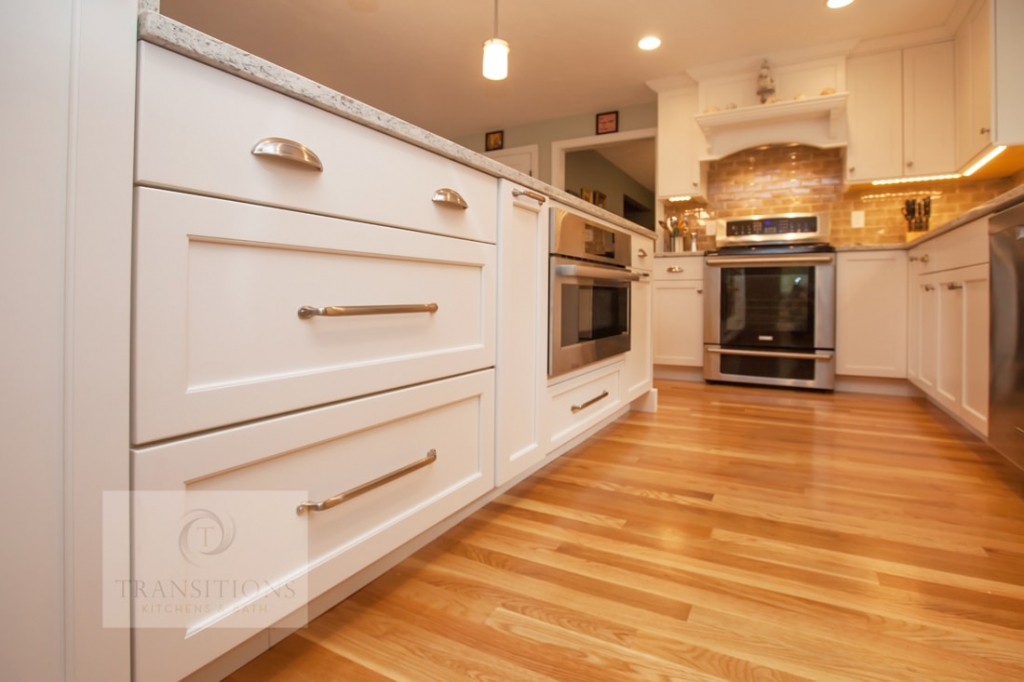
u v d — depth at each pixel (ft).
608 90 14.03
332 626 3.20
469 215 4.17
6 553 1.82
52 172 1.86
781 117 11.75
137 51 2.07
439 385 3.88
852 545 4.30
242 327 2.51
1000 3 9.07
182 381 2.24
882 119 11.45
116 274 2.02
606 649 2.98
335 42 11.77
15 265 1.81
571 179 18.84
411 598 3.51
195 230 2.27
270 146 2.55
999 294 5.85
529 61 12.40
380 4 10.32
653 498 5.32
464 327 4.19
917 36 11.04
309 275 2.85
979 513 4.93
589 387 6.93
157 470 2.16
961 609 3.39
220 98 2.36
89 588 1.99
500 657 2.92
